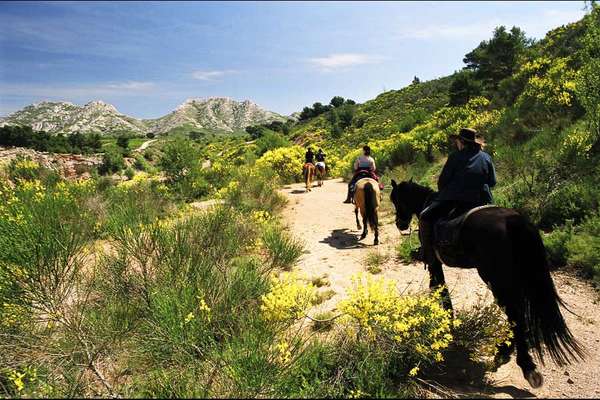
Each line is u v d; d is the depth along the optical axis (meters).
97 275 5.17
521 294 3.29
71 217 7.43
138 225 5.97
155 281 5.16
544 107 13.08
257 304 4.87
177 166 15.51
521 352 3.29
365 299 3.86
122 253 5.35
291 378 3.40
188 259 5.48
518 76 18.66
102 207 10.14
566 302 5.10
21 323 4.21
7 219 4.97
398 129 30.14
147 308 4.56
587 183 7.70
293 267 7.30
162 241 5.62
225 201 11.26
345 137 54.81
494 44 30.59
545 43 22.27
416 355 3.79
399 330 3.64
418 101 57.19
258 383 3.20
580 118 11.38
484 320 4.09
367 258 7.45
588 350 4.07
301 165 20.64
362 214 8.58
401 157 17.47
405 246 7.54
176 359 3.75
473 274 6.32
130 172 48.19
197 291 4.70
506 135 13.49
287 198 13.55
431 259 4.61
